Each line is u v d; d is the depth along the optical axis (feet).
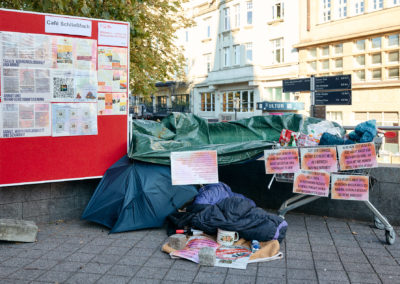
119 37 17.40
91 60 16.88
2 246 14.24
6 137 15.53
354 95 85.97
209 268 12.21
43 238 15.14
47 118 16.19
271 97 104.12
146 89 38.32
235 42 110.83
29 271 12.01
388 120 80.94
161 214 15.94
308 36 93.15
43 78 15.99
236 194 17.76
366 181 14.35
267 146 17.12
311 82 31.71
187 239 14.42
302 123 20.70
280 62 100.48
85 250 13.83
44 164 16.24
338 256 13.21
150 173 16.42
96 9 26.81
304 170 15.10
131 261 12.82
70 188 17.65
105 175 16.89
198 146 17.56
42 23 15.84
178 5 38.40
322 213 18.16
